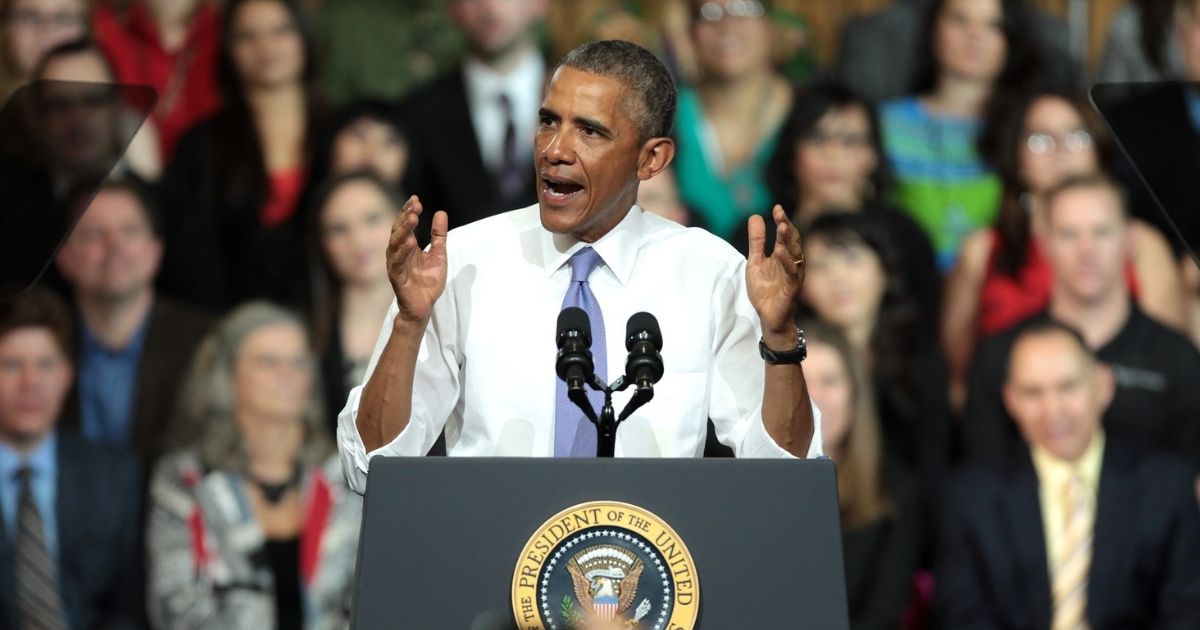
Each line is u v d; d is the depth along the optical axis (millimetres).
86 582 16672
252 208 19266
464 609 7477
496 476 7707
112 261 17922
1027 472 17000
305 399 17078
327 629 16562
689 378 9414
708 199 19828
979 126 19938
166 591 16578
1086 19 22031
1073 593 16578
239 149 19438
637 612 7480
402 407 8656
